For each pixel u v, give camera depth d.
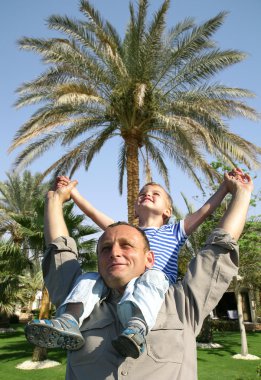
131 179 12.07
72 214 12.56
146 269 1.68
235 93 11.93
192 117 11.93
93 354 1.36
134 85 11.65
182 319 1.44
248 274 15.62
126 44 12.84
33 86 11.93
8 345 19.19
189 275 1.54
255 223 14.69
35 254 13.53
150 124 12.58
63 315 1.45
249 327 26.64
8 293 21.55
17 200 23.61
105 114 12.73
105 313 1.49
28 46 11.30
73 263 1.78
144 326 1.33
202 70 11.92
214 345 17.67
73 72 11.91
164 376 1.28
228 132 11.60
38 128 11.44
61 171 14.00
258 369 11.10
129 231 1.66
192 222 2.23
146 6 11.65
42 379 11.01
